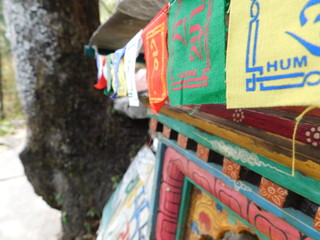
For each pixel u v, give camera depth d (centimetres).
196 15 90
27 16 511
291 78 58
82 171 617
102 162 624
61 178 625
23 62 543
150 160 385
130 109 528
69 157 607
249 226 170
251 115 133
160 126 289
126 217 358
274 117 118
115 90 211
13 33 533
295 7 56
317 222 116
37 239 801
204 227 235
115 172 617
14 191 1046
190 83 97
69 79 564
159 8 150
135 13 169
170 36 112
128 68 164
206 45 85
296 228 129
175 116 230
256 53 65
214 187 191
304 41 54
